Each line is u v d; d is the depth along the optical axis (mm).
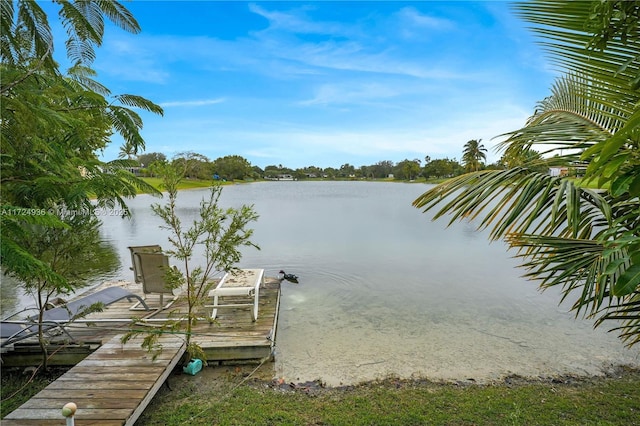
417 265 8016
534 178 1568
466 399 3064
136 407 2469
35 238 2643
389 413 2857
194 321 3443
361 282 6754
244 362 3717
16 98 1548
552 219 1418
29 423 2277
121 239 11547
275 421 2750
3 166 1916
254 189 51188
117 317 4430
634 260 959
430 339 4340
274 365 3703
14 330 3654
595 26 1040
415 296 5934
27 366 3580
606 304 5523
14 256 1274
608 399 3062
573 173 1629
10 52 1603
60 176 2209
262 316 4602
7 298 5844
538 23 1396
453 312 5234
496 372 3580
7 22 1482
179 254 3410
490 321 4902
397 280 6859
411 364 3740
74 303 4078
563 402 3008
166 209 3389
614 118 1444
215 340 3822
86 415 2369
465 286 6492
